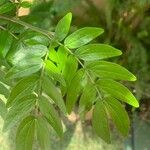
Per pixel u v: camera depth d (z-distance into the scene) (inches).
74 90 14.9
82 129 32.7
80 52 14.6
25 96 14.2
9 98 14.1
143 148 32.3
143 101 32.6
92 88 14.8
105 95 14.8
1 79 16.3
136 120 33.0
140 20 30.5
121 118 14.8
